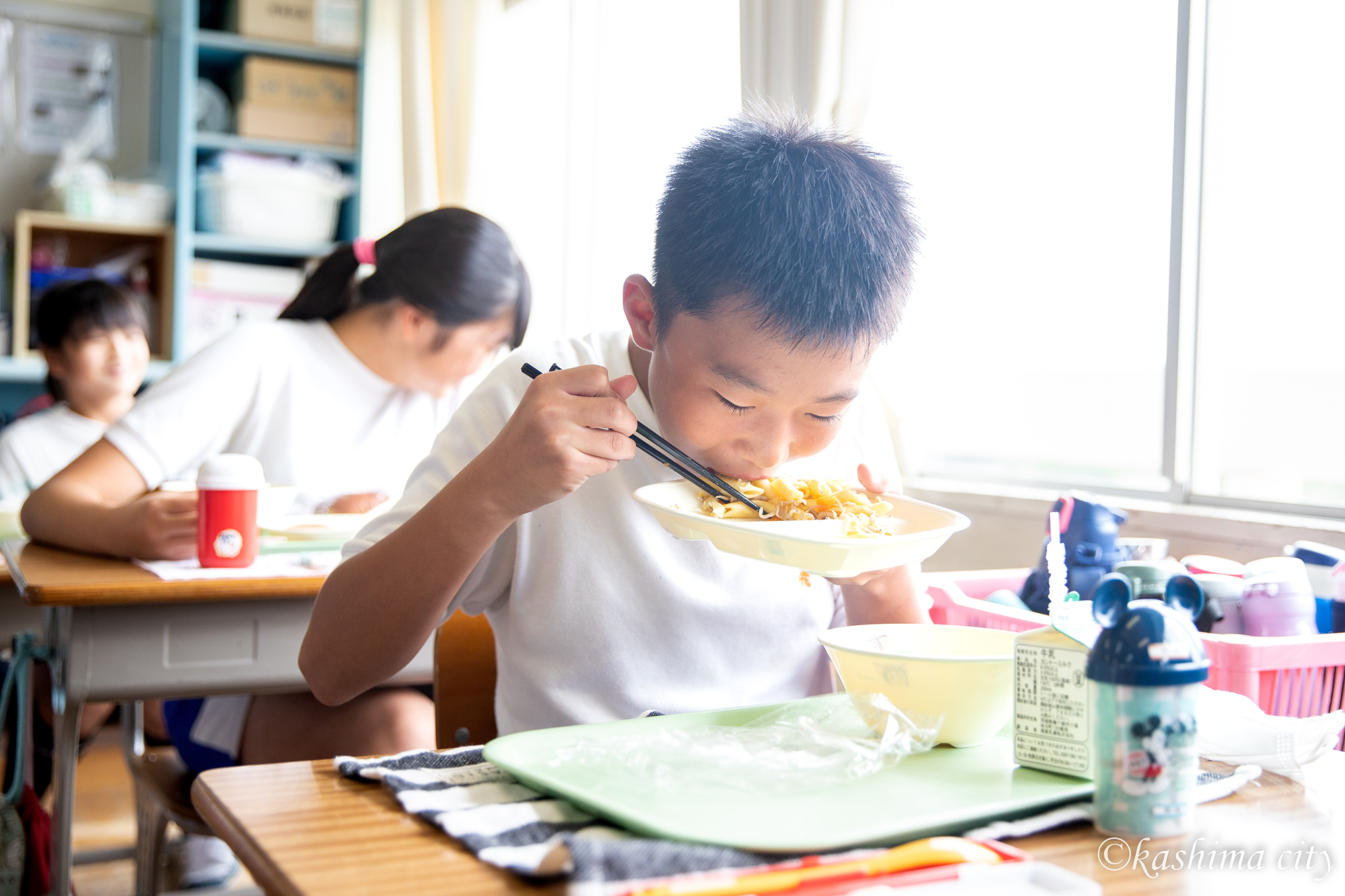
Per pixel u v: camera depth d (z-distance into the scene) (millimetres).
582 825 642
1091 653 686
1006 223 2254
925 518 947
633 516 1098
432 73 3738
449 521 929
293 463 2051
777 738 794
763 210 840
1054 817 675
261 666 1543
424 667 1595
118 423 1883
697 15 2938
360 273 2457
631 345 1166
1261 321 1813
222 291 3793
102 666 1459
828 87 2082
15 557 1650
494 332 2102
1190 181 1813
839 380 868
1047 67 2152
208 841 2180
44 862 1619
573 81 3508
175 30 3797
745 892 540
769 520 926
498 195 3736
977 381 2328
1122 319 2025
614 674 1083
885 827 625
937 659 789
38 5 3828
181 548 1628
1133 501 1858
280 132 3906
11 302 3621
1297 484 1801
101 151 3932
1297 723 802
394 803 695
